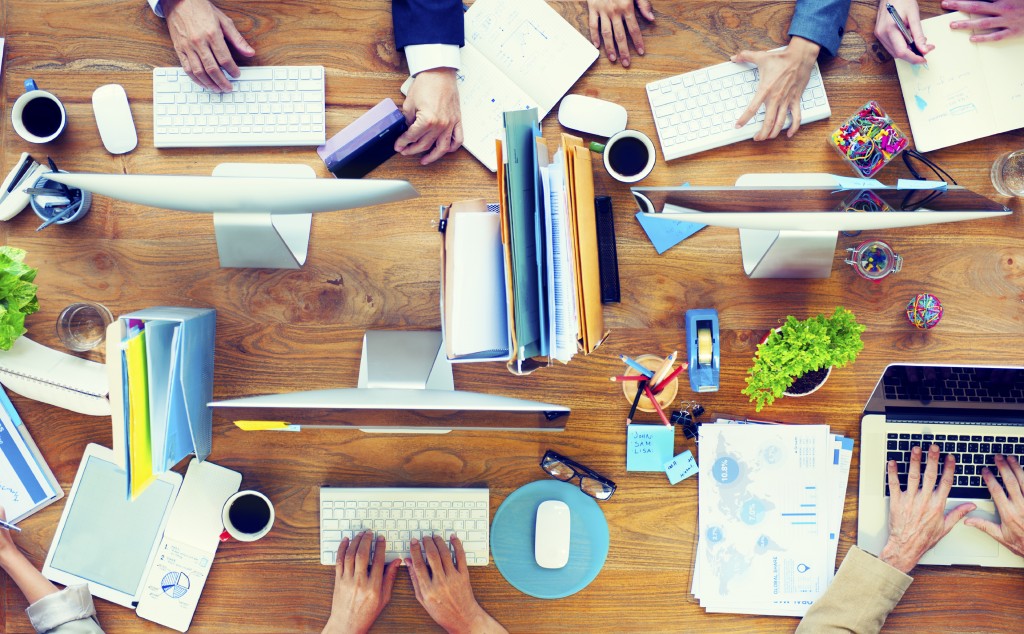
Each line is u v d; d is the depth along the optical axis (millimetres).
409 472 1551
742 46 1534
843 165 1526
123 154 1508
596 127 1483
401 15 1453
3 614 1526
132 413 1216
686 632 1550
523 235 1203
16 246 1528
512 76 1514
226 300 1541
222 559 1541
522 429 1412
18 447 1528
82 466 1527
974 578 1537
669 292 1539
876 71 1527
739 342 1545
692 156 1528
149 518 1533
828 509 1536
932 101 1505
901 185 1307
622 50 1514
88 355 1531
